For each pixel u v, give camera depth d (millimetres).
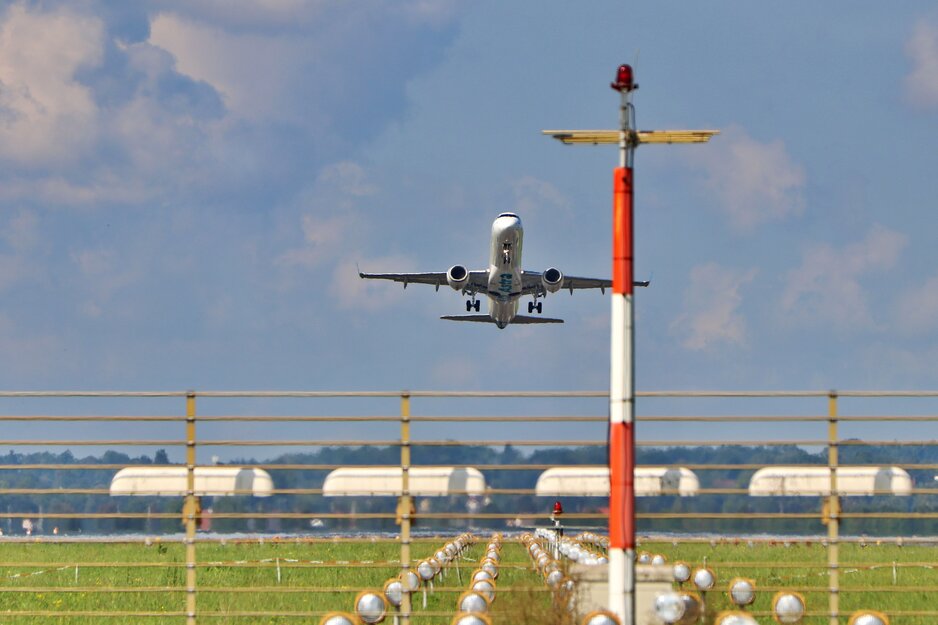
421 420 67438
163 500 72562
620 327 59938
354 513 69938
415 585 77562
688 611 66062
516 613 65562
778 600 69188
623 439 59438
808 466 67625
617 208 60406
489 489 68250
